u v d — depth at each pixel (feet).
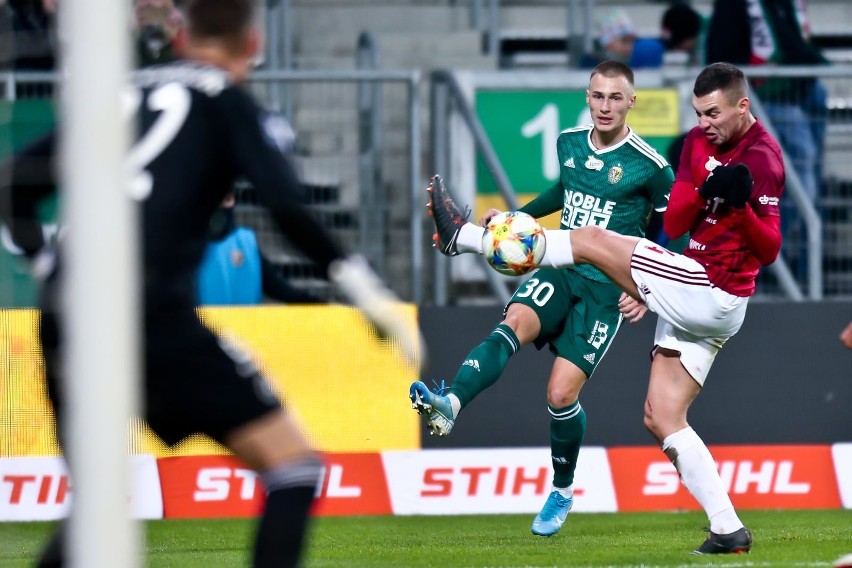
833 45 149.07
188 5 39.91
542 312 68.28
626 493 84.53
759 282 103.45
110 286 29.84
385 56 136.77
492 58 136.46
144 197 36.35
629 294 57.36
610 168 69.41
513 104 105.09
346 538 68.44
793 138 105.09
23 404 81.10
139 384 36.58
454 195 104.27
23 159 38.99
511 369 85.71
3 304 84.28
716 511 56.65
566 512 69.21
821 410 86.99
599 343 68.39
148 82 38.04
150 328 36.17
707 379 86.48
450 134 104.78
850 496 86.33
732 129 55.47
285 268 100.78
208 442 82.12
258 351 83.61
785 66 110.42
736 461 86.02
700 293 55.47
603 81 68.54
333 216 103.91
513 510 84.23
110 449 29.94
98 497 29.91
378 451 84.02
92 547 29.89
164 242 36.27
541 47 147.64
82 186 29.66
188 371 36.68
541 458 84.48
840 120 105.70
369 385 84.53
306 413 83.76
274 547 36.37
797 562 54.13
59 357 36.65
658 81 107.24
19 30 86.84
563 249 57.31
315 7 146.92
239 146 36.81
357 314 84.84
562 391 67.26
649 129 104.78
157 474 81.41
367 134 104.78
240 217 100.63
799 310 87.25
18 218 39.45
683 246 64.44
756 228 53.31
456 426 85.15
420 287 100.78
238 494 82.17
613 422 85.40
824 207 105.60
